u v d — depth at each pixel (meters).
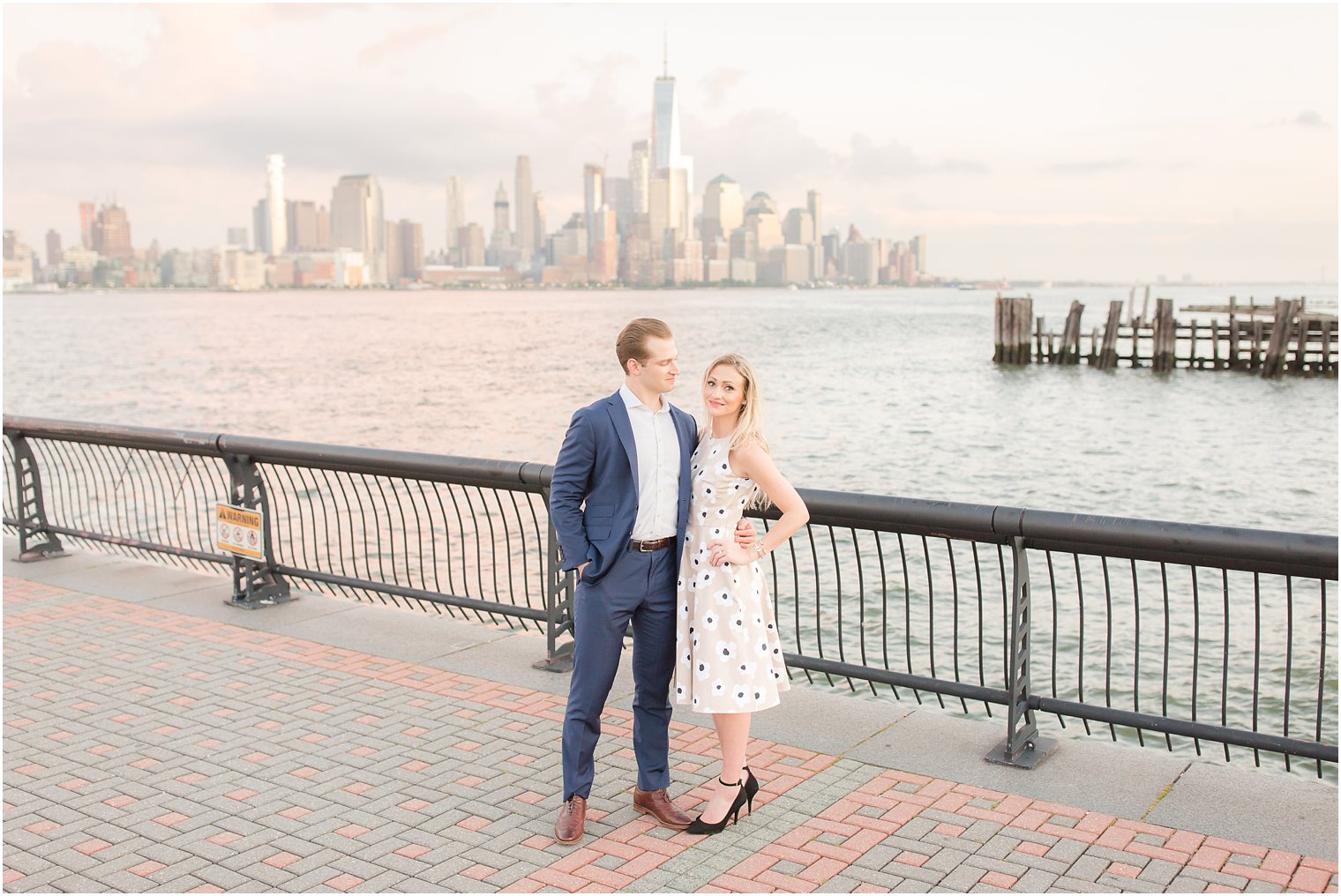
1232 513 22.06
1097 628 12.59
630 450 4.41
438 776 5.18
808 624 12.12
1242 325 54.03
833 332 94.62
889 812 4.72
